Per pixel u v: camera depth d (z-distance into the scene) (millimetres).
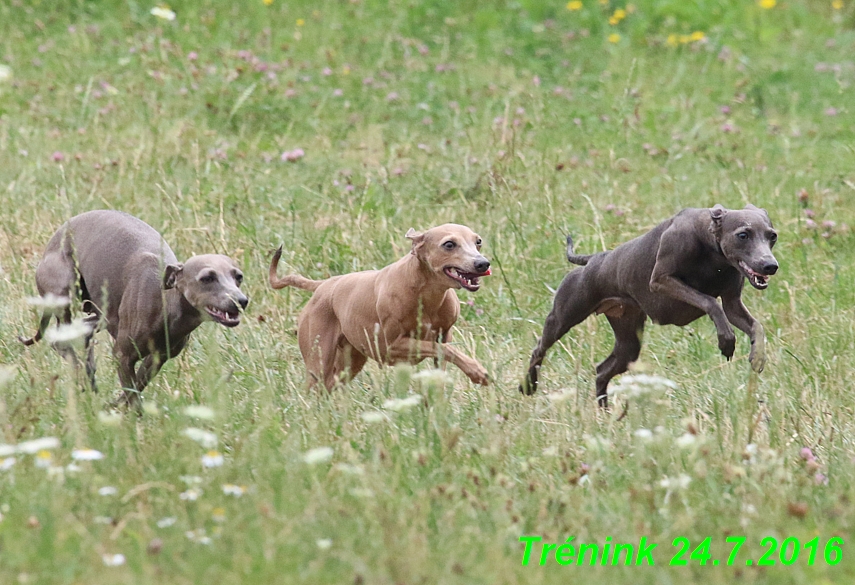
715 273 9820
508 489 8312
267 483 8031
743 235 9352
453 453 8789
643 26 24250
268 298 13219
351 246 14203
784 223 15094
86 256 11055
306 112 20125
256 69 21156
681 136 19172
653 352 12203
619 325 11117
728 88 21891
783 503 7988
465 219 15148
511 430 9453
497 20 24219
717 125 20141
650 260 10094
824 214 15812
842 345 11984
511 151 16656
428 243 10477
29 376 10125
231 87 20453
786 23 25266
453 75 21891
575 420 9750
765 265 9172
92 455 7902
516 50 23172
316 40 23031
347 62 22328
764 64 23172
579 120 19406
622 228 14914
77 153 17609
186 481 7777
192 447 8375
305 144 18797
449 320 11109
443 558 7113
